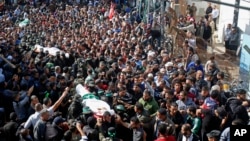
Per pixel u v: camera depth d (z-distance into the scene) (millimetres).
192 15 37156
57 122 14258
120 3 56938
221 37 34375
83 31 38906
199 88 19094
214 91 16484
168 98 16641
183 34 33281
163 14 35344
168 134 13633
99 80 18969
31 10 53844
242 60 24625
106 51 27953
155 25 34969
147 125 15078
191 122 15180
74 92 18000
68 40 34438
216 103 16375
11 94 17609
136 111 15430
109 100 16812
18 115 17031
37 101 16625
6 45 30562
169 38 33344
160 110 14719
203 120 14695
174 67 22453
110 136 13977
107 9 51438
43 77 19391
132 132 15102
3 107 17453
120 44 29562
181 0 37219
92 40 33625
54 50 29734
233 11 32219
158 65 23016
